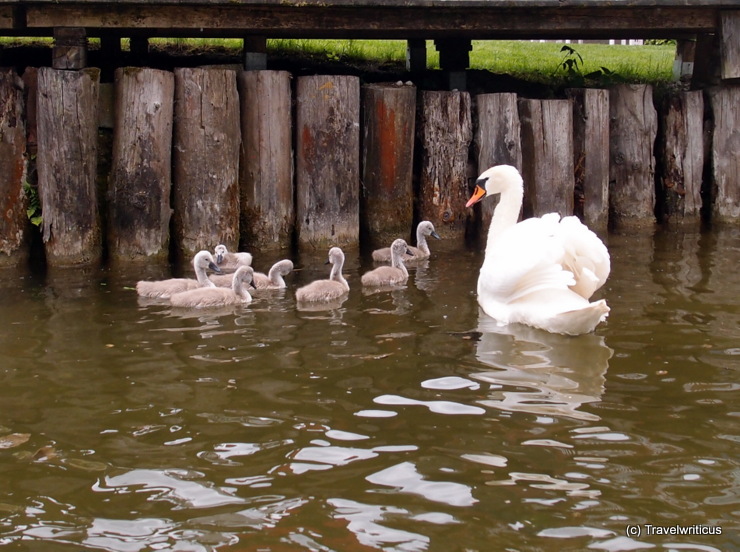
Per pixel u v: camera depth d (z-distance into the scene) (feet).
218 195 39.81
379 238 43.32
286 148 41.29
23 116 38.55
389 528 16.96
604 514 17.37
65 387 23.93
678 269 36.86
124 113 38.63
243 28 41.01
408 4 40.81
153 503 18.01
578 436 20.62
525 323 28.81
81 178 38.11
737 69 45.37
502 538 16.60
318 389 23.56
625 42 88.48
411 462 19.44
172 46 54.60
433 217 43.96
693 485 18.43
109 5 38.73
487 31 45.32
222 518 17.40
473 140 44.86
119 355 26.45
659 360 25.64
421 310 31.07
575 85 52.06
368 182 43.29
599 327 28.73
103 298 33.09
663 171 48.06
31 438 20.89
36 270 37.52
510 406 22.34
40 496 18.34
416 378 24.27
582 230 28.94
